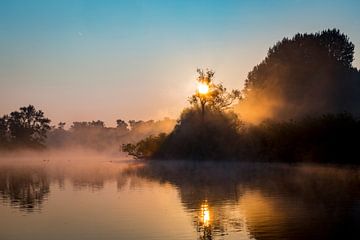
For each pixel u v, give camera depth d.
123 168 73.62
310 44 129.50
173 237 18.80
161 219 22.69
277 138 77.62
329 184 37.03
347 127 68.69
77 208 26.77
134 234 19.47
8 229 20.78
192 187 37.53
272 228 19.91
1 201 30.45
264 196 30.31
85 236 19.28
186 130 96.19
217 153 88.75
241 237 18.50
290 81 127.50
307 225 20.38
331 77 125.50
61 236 19.36
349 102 120.62
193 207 26.34
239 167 66.00
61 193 35.06
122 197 31.70
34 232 20.14
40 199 31.36
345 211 23.77
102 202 29.28
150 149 107.31
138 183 42.62
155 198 30.77
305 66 129.12
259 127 84.31
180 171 59.91
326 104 119.31
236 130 88.31
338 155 69.06
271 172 53.25
